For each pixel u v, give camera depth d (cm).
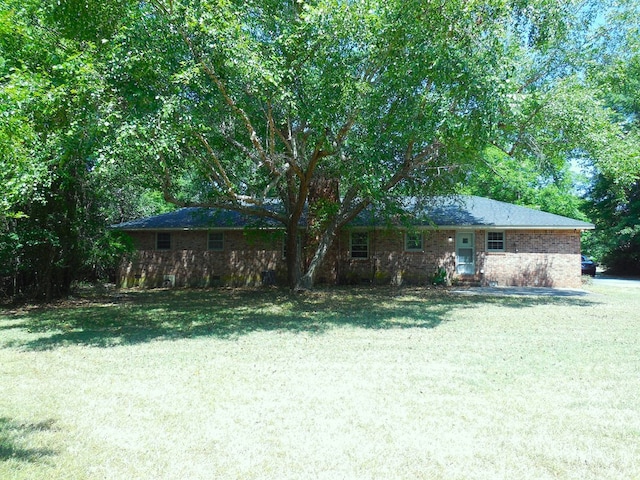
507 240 1969
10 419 470
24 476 351
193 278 2081
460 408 496
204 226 2022
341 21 930
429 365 674
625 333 920
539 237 1955
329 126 1071
